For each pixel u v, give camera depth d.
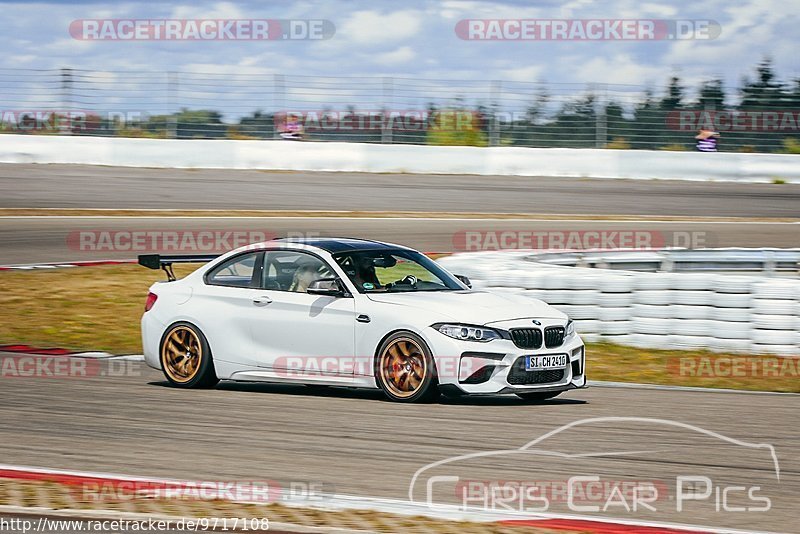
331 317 23.55
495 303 23.73
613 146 85.00
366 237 51.81
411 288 24.56
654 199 70.75
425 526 13.26
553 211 64.19
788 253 39.78
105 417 20.81
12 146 78.88
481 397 23.75
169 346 25.28
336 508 14.14
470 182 76.56
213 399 23.16
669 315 31.38
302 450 17.83
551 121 84.88
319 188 71.00
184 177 74.06
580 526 13.33
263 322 24.28
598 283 32.09
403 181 75.81
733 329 30.66
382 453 17.61
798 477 16.33
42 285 41.38
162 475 16.02
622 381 26.91
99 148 79.50
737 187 78.81
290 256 25.02
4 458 17.14
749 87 84.56
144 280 43.12
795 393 25.39
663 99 84.75
